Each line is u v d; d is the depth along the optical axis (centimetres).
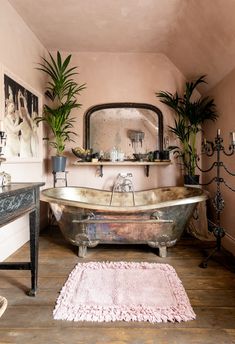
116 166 356
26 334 132
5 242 231
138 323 141
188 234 303
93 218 228
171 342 126
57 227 342
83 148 353
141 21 271
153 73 354
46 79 341
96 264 215
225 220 268
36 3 241
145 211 226
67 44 327
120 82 354
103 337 130
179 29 277
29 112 283
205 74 306
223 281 189
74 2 240
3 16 229
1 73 220
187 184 328
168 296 166
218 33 231
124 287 178
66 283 184
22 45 270
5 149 228
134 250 253
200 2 218
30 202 161
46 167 346
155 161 337
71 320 143
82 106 353
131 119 355
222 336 130
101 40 316
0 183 154
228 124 265
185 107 333
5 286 182
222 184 278
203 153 338
